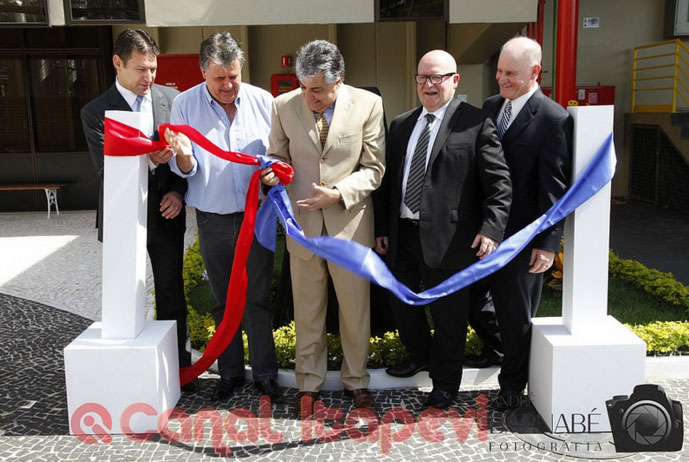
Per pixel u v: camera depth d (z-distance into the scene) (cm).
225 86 322
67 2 615
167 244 360
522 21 613
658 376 371
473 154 320
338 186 315
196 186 343
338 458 298
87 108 342
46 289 575
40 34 906
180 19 617
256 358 360
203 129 338
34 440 317
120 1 617
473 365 381
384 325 424
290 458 298
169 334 339
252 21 619
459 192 322
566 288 332
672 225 816
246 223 324
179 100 342
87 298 550
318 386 346
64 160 938
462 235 324
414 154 334
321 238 288
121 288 325
